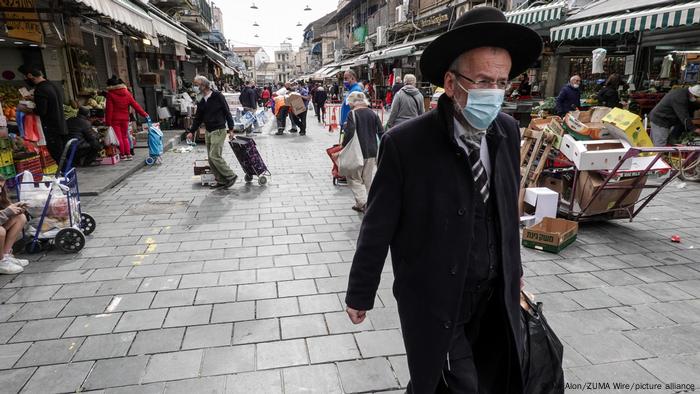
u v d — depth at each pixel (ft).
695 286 11.71
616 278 12.17
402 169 5.03
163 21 31.01
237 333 9.60
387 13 88.33
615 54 39.75
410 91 21.42
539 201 15.74
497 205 5.05
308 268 12.94
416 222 5.05
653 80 36.65
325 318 10.21
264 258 13.67
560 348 5.71
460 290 4.94
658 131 23.90
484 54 4.59
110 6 18.72
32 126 21.38
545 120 18.10
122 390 7.84
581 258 13.52
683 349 9.02
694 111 23.89
